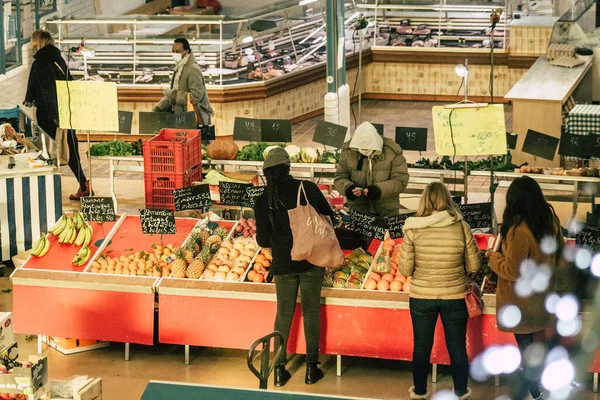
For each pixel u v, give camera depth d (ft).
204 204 24.31
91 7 50.01
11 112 32.73
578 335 20.34
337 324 21.38
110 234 24.61
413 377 20.22
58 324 22.76
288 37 47.67
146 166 27.30
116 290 22.26
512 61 48.47
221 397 14.34
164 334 22.31
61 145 33.55
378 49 50.39
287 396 14.47
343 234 23.43
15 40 40.52
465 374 19.75
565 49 42.24
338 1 37.06
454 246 19.06
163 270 22.72
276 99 44.62
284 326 20.85
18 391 17.12
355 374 21.89
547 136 27.17
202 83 34.47
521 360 20.25
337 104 36.58
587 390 20.68
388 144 24.30
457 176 29.55
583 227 22.77
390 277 21.76
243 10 58.13
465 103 23.13
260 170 30.63
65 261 23.62
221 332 22.00
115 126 26.20
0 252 27.96
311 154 29.71
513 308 18.97
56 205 28.45
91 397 17.99
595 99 43.14
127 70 42.93
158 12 57.26
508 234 18.80
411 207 32.58
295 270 20.49
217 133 42.91
